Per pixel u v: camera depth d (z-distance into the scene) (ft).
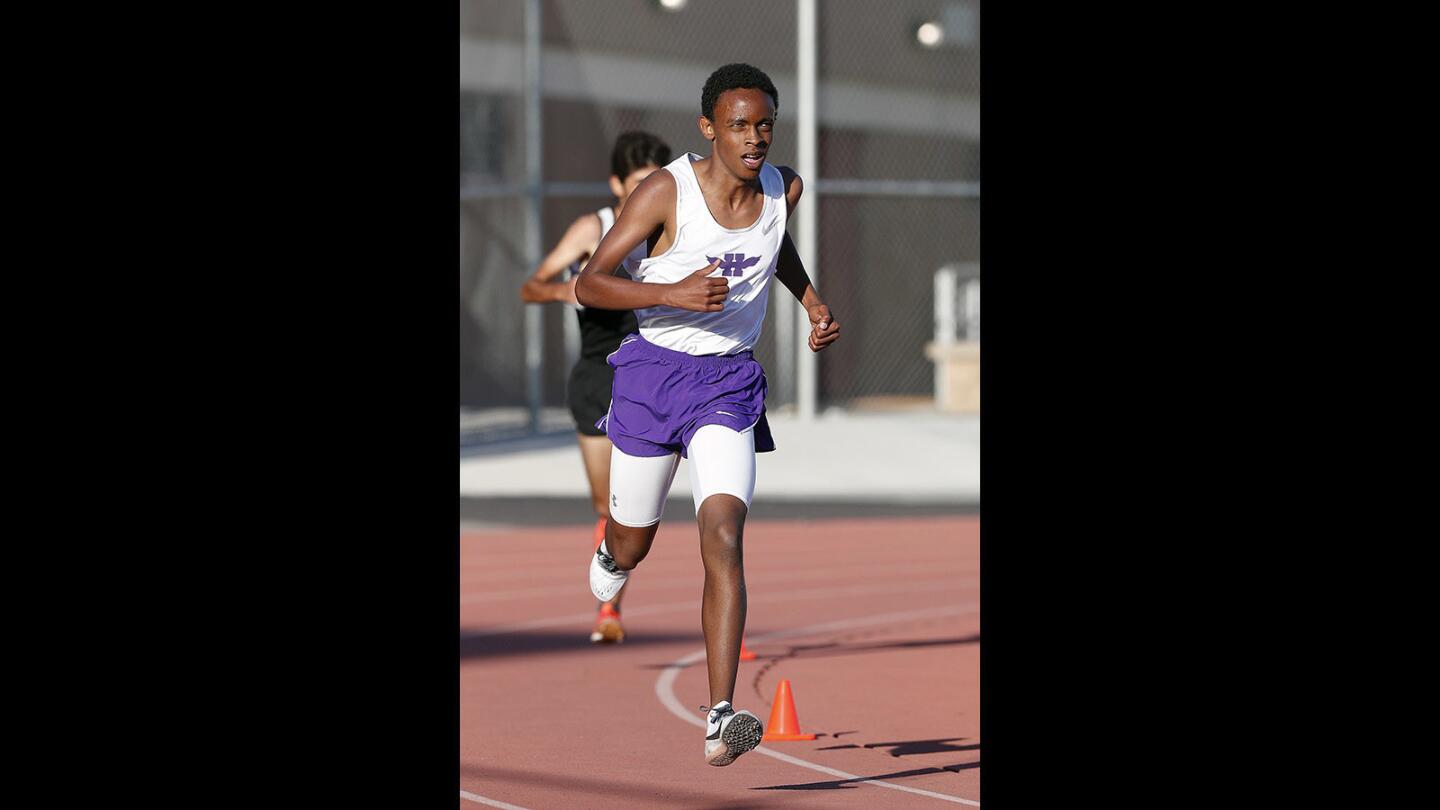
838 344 278.26
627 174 88.63
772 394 259.19
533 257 213.25
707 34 263.70
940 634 101.96
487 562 136.77
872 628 104.83
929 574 131.75
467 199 235.20
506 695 80.28
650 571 132.98
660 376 60.13
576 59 252.21
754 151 56.95
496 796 58.70
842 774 62.64
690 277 55.31
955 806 57.31
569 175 252.42
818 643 98.48
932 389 287.48
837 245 278.26
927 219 285.02
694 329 59.98
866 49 276.62
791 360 244.22
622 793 59.21
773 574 131.75
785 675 86.94
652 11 258.37
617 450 62.18
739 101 56.85
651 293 55.62
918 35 281.54
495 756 65.98
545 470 199.41
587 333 89.40
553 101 250.57
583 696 79.97
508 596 117.80
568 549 145.69
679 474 203.92
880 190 228.63
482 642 97.35
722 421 59.11
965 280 289.12
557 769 63.36
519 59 244.42
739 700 79.05
